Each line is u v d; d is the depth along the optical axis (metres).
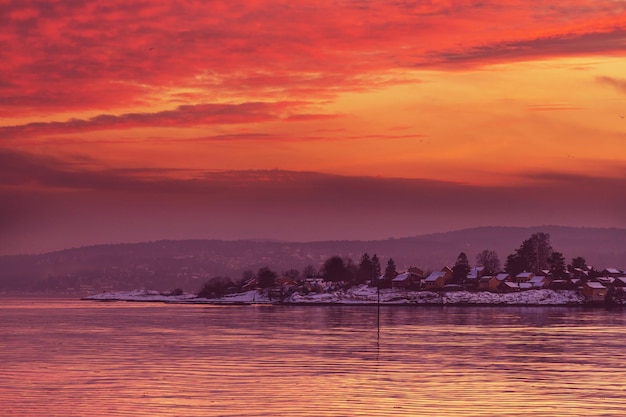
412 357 107.12
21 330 166.88
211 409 69.19
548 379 86.56
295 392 77.56
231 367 96.38
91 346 124.94
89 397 74.94
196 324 187.50
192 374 90.00
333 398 74.25
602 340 135.50
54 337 144.88
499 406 70.81
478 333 152.50
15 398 74.56
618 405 71.56
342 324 184.00
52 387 80.81
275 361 102.62
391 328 168.50
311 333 153.00
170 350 117.56
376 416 66.62
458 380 85.56
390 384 82.62
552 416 66.88
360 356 108.56
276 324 185.12
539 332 155.25
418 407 70.19
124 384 82.62
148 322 199.12
